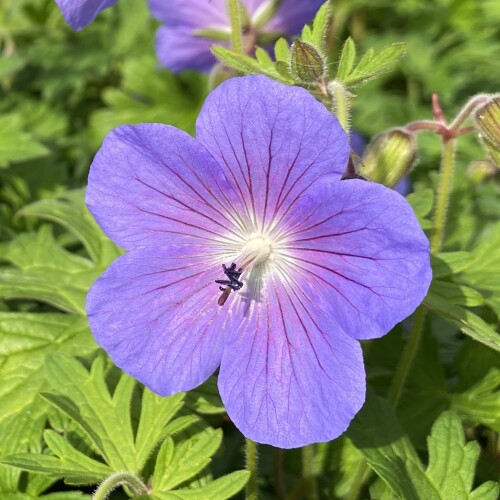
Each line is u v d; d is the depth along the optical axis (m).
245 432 0.08
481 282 0.10
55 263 0.12
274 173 0.08
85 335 0.11
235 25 0.11
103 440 0.09
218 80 0.13
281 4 0.12
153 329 0.08
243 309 0.08
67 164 0.18
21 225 0.15
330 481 0.10
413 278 0.07
